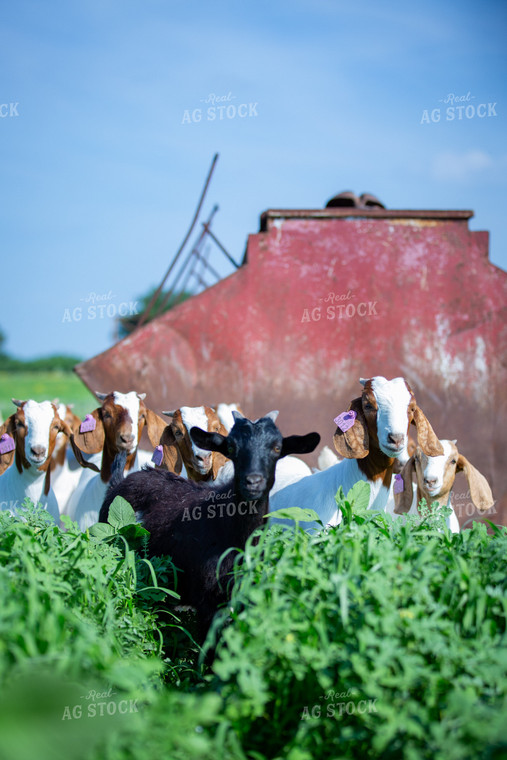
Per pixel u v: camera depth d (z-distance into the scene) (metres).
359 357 9.11
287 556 4.04
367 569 3.89
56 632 3.32
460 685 3.32
